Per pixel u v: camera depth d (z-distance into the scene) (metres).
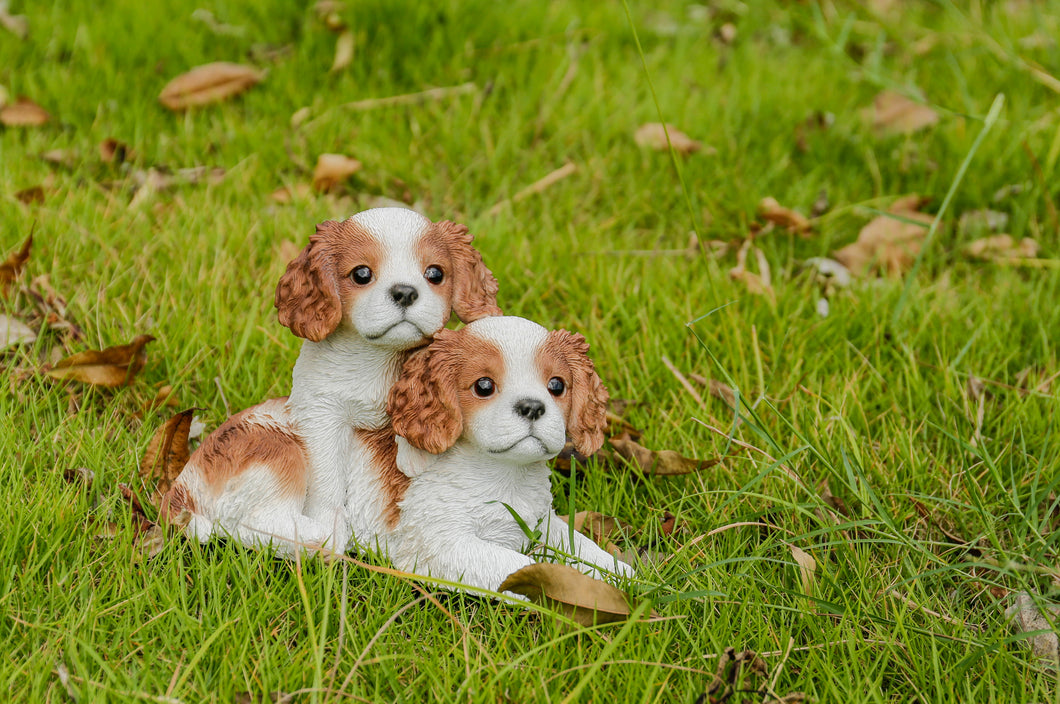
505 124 2.08
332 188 1.99
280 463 1.62
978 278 1.93
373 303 1.59
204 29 2.29
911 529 1.70
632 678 1.58
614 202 1.99
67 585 1.61
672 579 1.63
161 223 1.92
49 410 1.75
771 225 1.97
